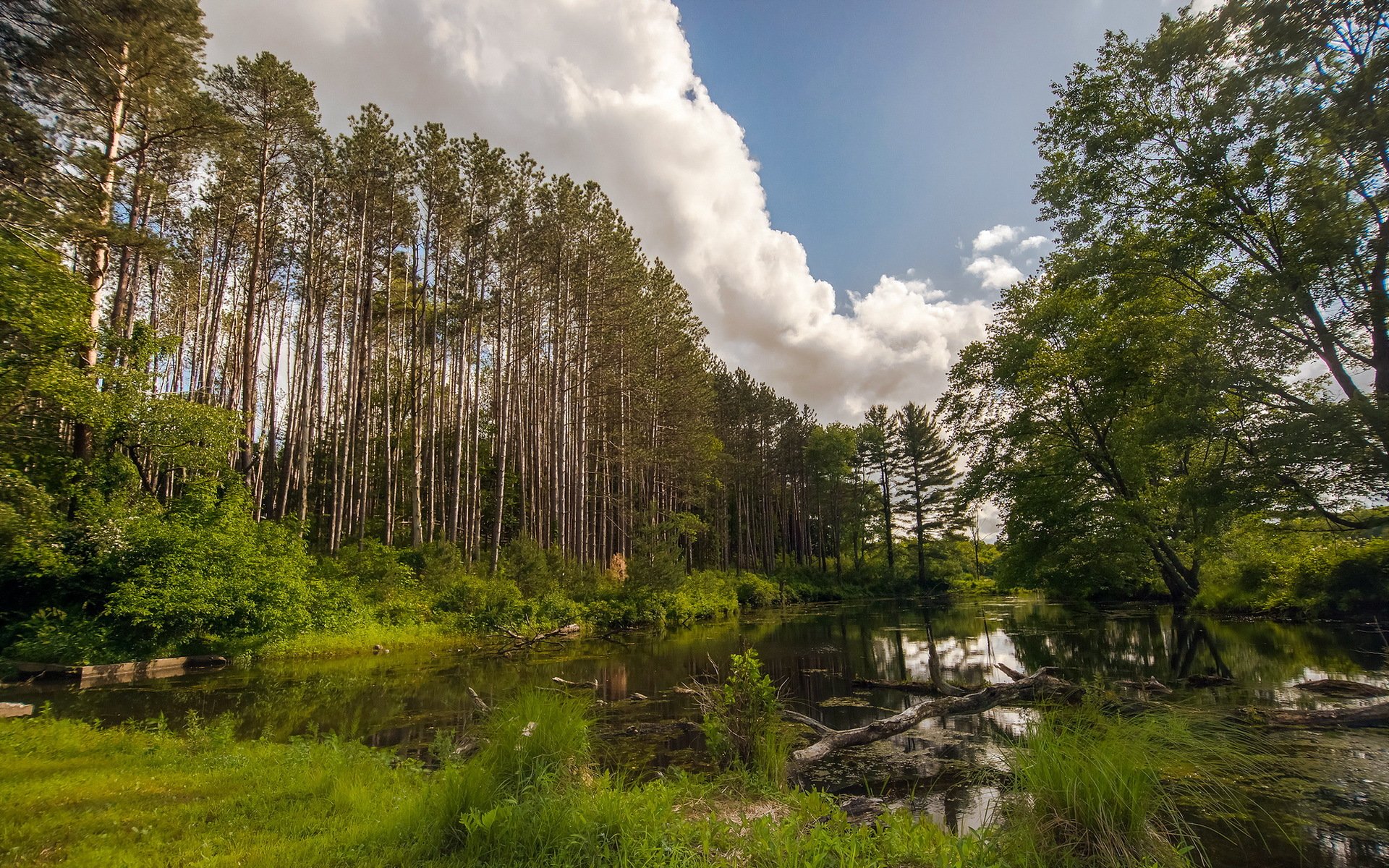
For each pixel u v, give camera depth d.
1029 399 23.80
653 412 43.12
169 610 14.84
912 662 16.34
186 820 5.09
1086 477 22.81
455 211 31.25
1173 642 17.11
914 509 61.69
